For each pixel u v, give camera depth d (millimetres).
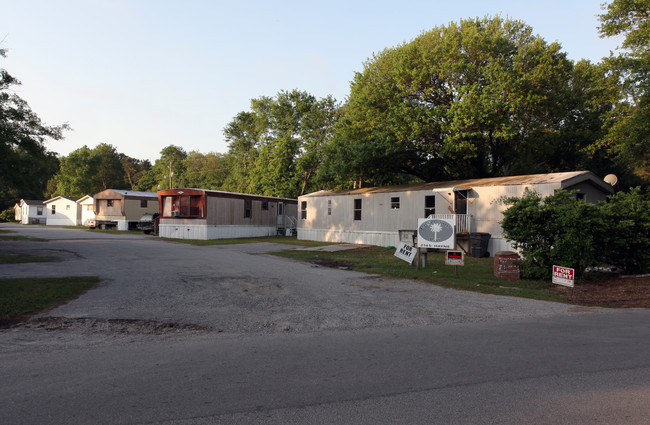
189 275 12227
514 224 12758
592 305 9289
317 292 10250
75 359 5289
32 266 13445
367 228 24484
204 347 5887
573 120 27578
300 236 29016
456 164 27500
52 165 20562
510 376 4641
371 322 7527
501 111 22703
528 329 6980
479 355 5449
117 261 15094
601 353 5539
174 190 28641
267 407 3801
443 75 23562
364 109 26234
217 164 67938
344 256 18984
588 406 3850
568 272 11250
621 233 12469
